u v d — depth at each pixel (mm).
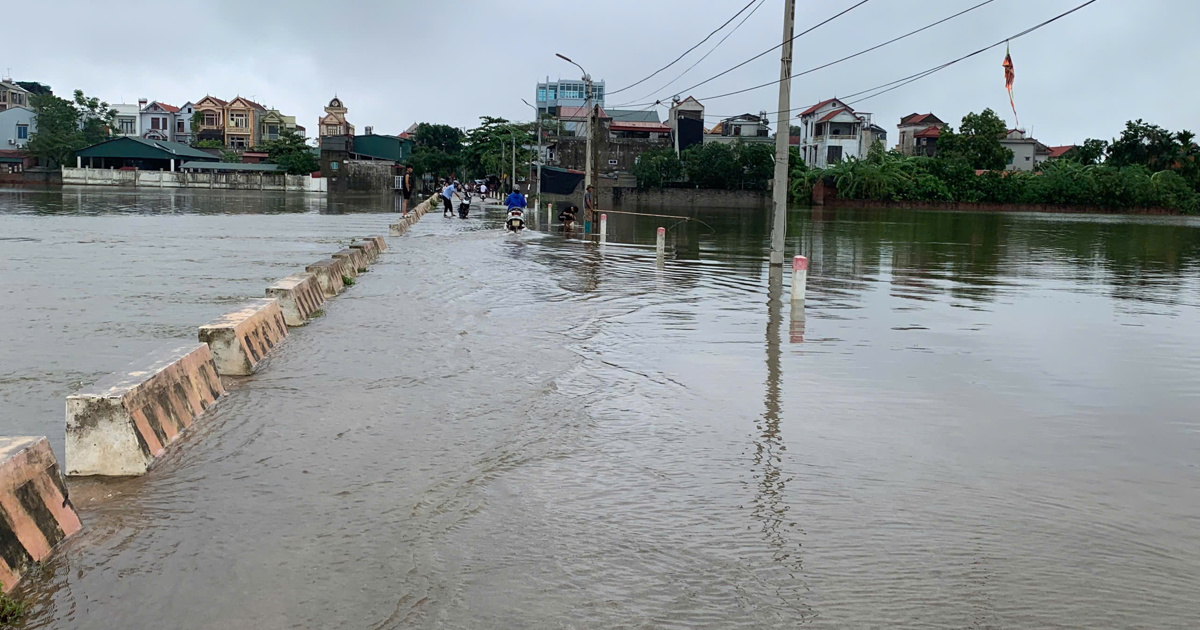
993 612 4371
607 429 7422
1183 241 38594
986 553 5051
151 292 14875
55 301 13641
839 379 9406
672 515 5555
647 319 13297
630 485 6082
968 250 29344
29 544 4738
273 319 10898
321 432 7164
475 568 4766
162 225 33406
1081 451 7000
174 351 7867
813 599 4477
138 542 5039
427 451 6742
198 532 5184
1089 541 5238
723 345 11273
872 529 5375
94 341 10523
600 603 4406
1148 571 4852
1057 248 31609
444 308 14023
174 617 4215
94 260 19906
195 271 18203
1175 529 5441
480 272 19641
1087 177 81875
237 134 123750
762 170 80812
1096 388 9172
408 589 4512
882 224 49125
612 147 92125
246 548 4973
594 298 15547
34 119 103875
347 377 9117
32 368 9055
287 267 19266
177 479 6055
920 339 11922
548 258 23516
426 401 8211
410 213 40750
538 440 7074
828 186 79062
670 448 6926
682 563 4871
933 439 7258
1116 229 49812
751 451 6871
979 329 12852
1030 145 98812
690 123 90438
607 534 5242
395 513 5508
